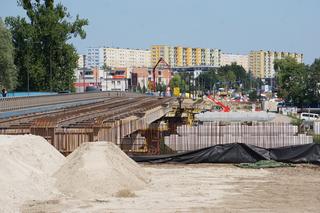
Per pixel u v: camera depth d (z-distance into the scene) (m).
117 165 55.78
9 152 53.03
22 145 57.03
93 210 43.56
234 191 53.47
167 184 57.44
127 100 183.75
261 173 66.38
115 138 83.50
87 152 56.50
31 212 42.22
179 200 48.28
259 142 95.69
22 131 75.44
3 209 41.50
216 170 69.00
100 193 49.91
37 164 55.47
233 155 75.81
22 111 115.69
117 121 86.19
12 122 86.44
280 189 54.84
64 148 75.44
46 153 59.44
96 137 76.81
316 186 56.88
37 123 78.12
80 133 76.00
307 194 52.03
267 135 95.62
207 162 76.19
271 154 76.00
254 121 121.75
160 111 147.12
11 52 199.88
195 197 49.84
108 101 175.50
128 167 58.38
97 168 52.97
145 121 108.69
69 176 52.31
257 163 73.62
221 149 76.31
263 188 55.38
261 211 43.78
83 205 45.44
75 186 50.50
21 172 50.16
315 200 48.88
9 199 44.34
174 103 192.38
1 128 75.38
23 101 130.00
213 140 94.88
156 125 124.38
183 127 95.88
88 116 102.00
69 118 91.25
